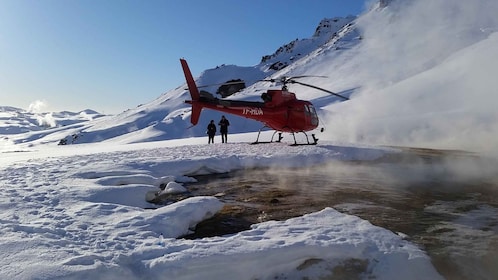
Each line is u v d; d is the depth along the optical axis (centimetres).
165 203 708
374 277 407
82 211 557
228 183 877
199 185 866
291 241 438
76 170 906
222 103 1436
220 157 1068
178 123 8925
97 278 344
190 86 1466
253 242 433
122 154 1216
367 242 453
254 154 1134
